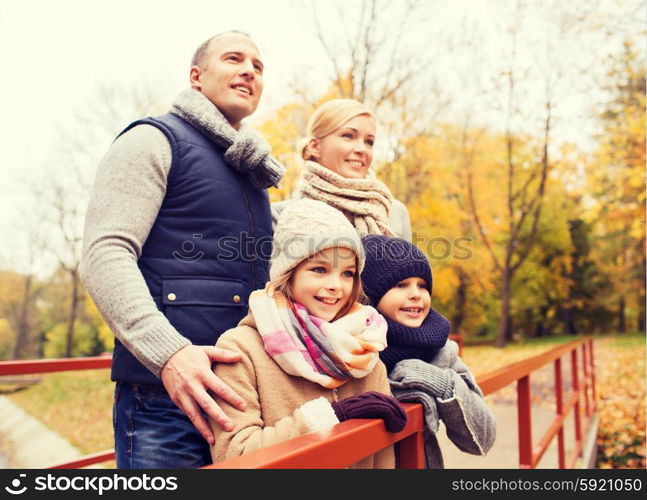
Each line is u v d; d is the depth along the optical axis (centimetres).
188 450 282
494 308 4559
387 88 2428
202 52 355
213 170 318
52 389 2778
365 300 321
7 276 5647
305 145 442
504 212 3709
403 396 277
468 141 3356
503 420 1278
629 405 1691
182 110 328
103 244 271
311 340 252
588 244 4916
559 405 794
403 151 2616
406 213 457
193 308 296
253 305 262
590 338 1448
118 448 297
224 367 253
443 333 317
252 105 356
